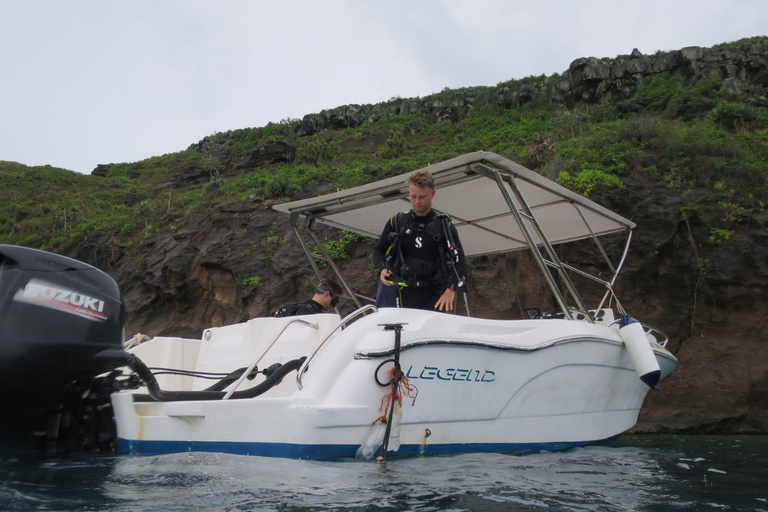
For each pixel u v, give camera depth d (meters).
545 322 3.72
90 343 2.47
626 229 5.64
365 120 42.12
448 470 2.48
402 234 3.68
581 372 3.86
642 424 9.00
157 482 2.00
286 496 1.83
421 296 3.65
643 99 25.50
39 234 25.28
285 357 3.29
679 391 9.39
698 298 10.01
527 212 4.02
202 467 2.27
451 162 3.72
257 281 14.64
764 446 5.35
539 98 35.41
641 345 4.09
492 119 34.19
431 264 3.64
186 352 3.97
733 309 9.79
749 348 9.43
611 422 4.22
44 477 2.07
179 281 16.17
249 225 16.39
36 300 2.41
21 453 2.55
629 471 2.84
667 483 2.54
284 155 35.41
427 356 2.92
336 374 2.70
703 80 25.08
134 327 16.59
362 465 2.45
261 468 2.25
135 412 2.72
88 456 2.58
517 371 3.39
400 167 20.45
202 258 15.82
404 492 1.97
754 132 16.05
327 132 41.72
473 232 5.80
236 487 1.94
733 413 8.98
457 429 3.06
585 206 4.89
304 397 2.60
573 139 16.33
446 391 3.00
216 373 3.53
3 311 2.36
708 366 9.50
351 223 5.51
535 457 3.17
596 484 2.39
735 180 11.71
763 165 12.73
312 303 3.98
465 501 1.90
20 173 39.19
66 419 2.65
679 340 9.88
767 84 24.66
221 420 2.70
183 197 25.59
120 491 1.86
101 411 2.73
